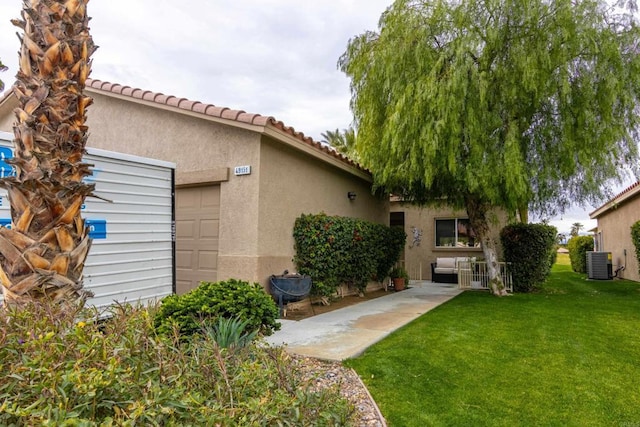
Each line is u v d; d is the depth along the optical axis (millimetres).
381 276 11836
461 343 5613
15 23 3105
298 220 8523
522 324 6840
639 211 14133
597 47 8250
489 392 4078
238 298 4887
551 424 3484
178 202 8375
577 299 9703
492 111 8711
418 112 8602
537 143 9016
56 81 3008
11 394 1810
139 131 8750
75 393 1788
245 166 7469
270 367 2648
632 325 6781
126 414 1728
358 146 10906
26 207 2898
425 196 10969
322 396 2531
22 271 2869
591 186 8703
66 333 2258
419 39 8867
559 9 8281
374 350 5254
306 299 8875
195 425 1880
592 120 8430
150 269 5770
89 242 3219
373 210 12641
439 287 12750
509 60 8633
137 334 2406
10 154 4473
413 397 3945
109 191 5305
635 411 3711
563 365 4809
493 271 10617
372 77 9562
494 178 8422
